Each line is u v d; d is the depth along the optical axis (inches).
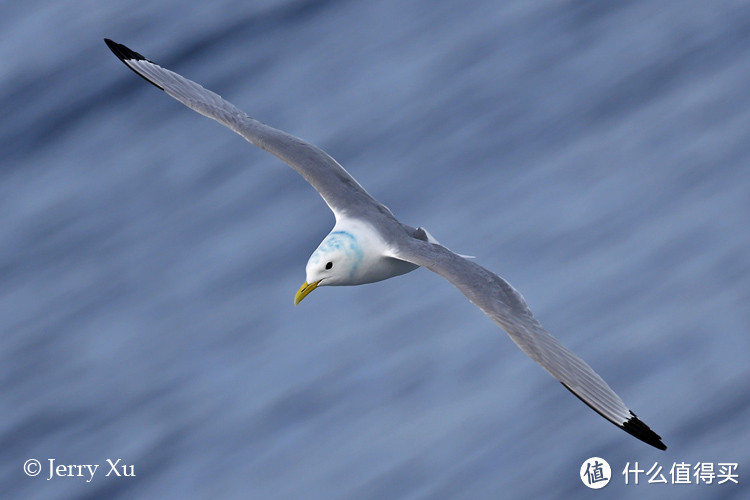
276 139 595.2
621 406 480.7
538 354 487.8
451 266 525.3
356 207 568.7
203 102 612.4
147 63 632.4
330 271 548.4
